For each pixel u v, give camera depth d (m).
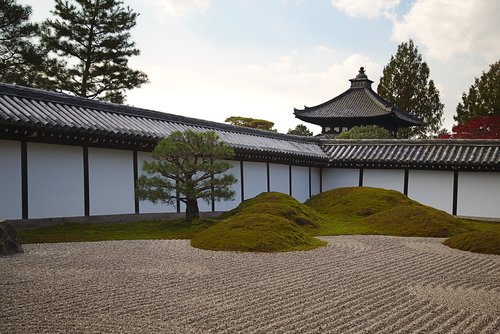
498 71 53.38
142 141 20.33
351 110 48.56
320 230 20.19
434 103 64.75
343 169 32.47
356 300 8.99
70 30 38.50
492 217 27.88
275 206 20.42
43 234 16.39
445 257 14.42
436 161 28.61
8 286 9.59
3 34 33.75
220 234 15.79
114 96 40.97
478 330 7.41
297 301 8.84
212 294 9.23
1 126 16.03
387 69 65.62
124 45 40.22
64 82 38.59
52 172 17.95
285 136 32.00
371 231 20.42
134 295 9.03
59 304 8.34
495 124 44.19
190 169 18.42
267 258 13.45
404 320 7.81
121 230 18.33
